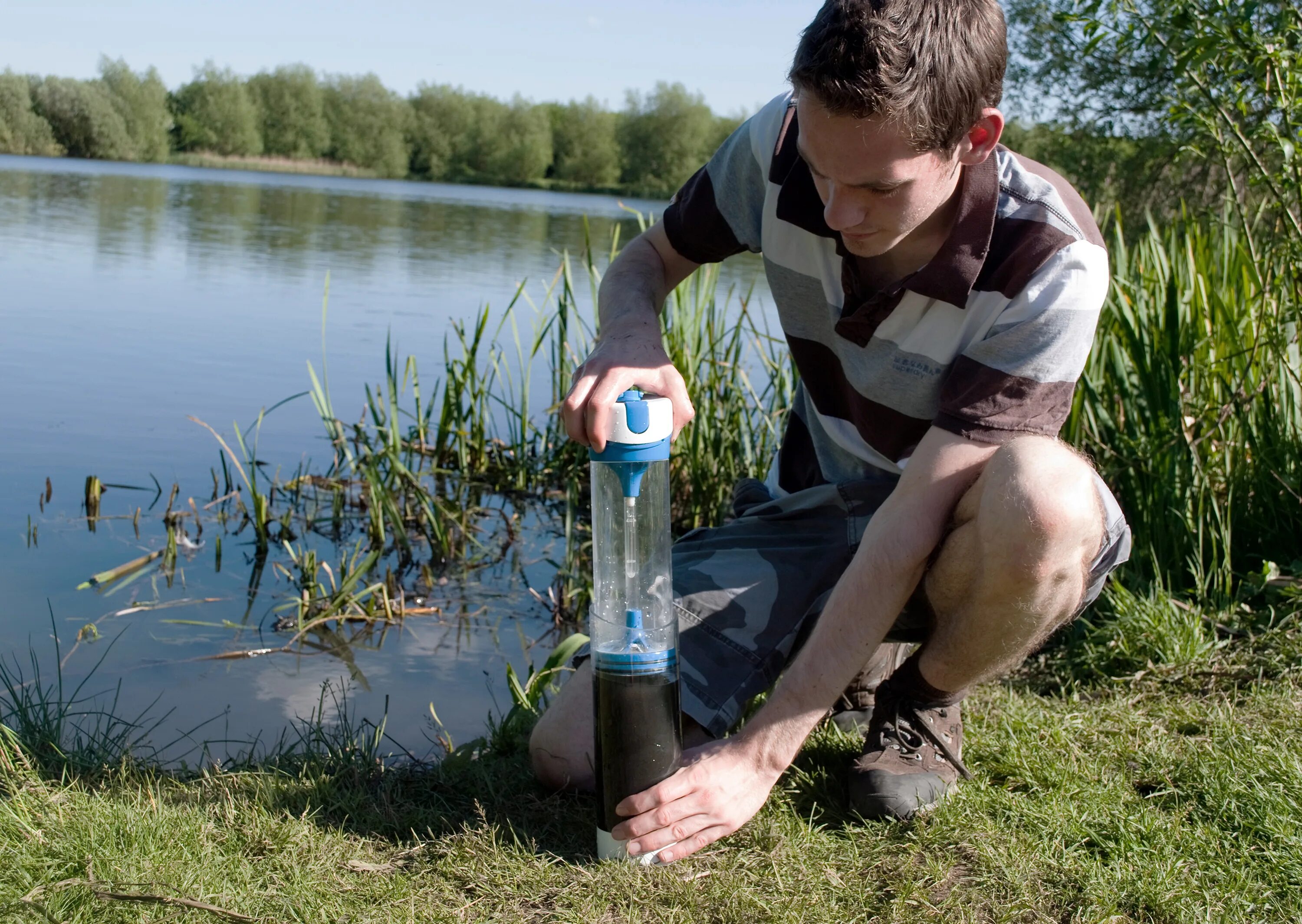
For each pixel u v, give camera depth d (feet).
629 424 5.04
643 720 5.23
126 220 47.42
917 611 5.90
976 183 5.42
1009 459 5.16
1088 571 5.48
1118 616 8.63
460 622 10.15
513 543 12.60
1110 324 10.63
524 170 157.48
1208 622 8.80
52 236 38.52
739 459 13.28
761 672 6.13
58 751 6.31
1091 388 10.15
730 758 5.36
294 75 158.51
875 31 4.62
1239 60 9.55
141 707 7.87
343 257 36.63
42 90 136.77
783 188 6.04
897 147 4.77
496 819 5.85
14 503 12.44
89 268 30.55
